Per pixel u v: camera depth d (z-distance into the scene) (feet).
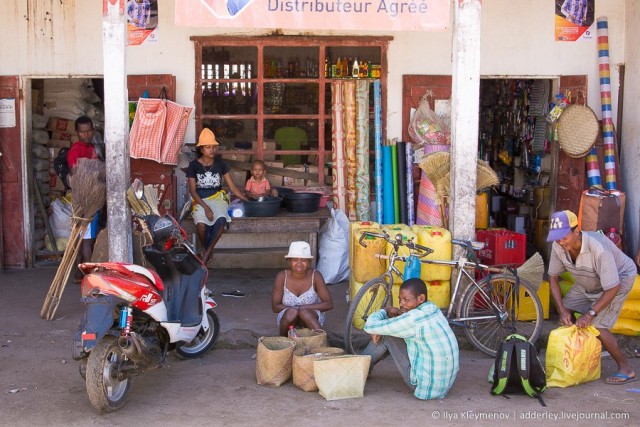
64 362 19.06
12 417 15.66
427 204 26.68
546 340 20.94
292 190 28.35
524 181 33.76
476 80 20.57
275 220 26.30
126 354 15.65
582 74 27.63
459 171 20.81
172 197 26.61
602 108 26.94
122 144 20.44
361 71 28.12
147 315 16.38
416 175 27.68
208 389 17.38
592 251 17.39
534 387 16.96
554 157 27.84
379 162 27.22
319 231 27.20
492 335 20.22
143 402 16.56
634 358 20.31
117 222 20.63
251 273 27.89
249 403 16.51
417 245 19.71
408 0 20.18
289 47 27.89
